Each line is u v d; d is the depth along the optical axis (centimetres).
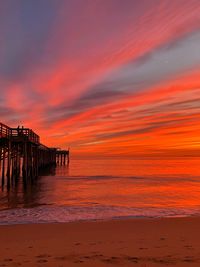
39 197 2230
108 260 611
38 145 3738
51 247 746
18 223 1159
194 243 776
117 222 1140
